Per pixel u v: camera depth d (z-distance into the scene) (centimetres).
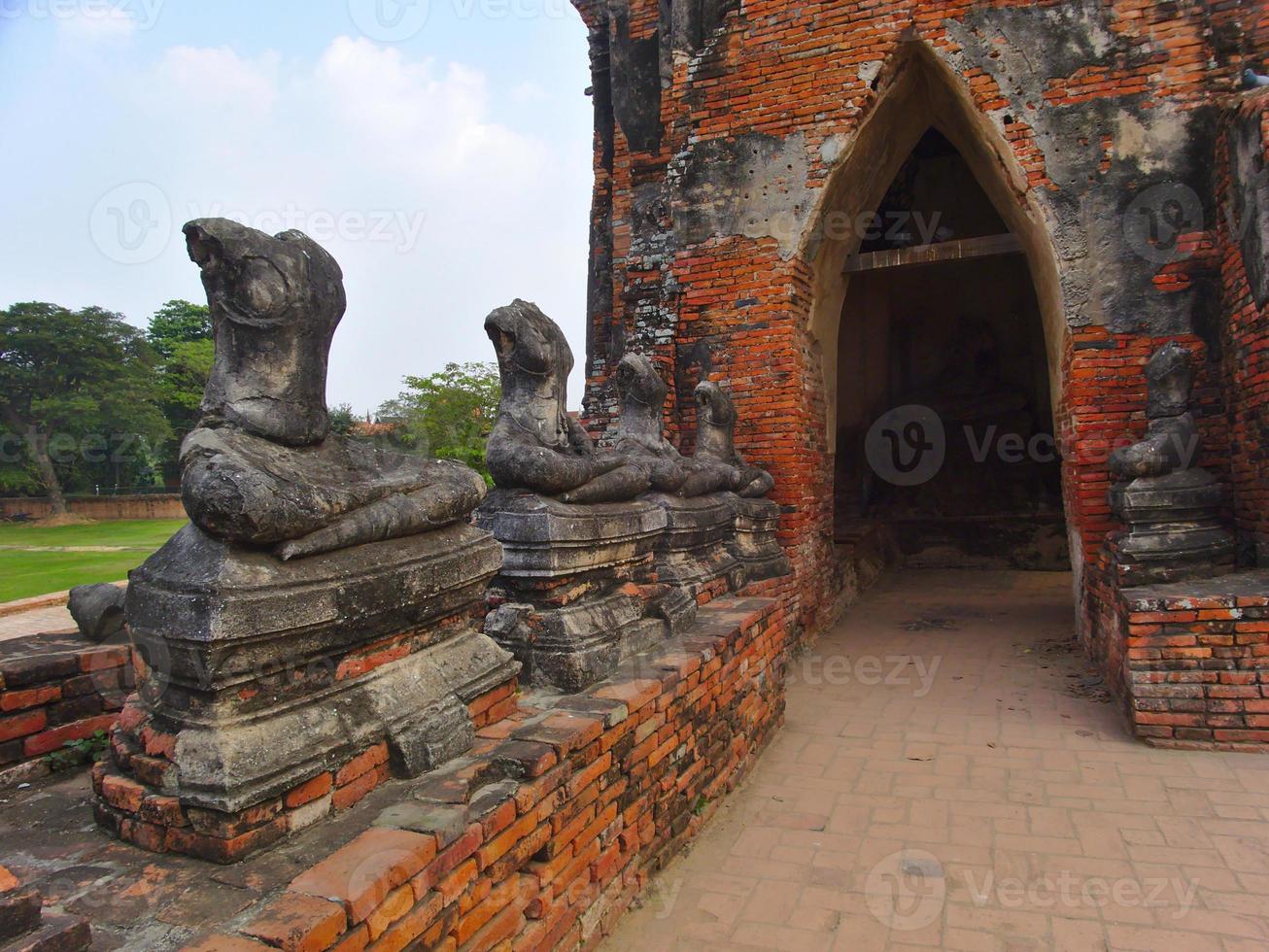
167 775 229
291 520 239
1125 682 527
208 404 270
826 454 885
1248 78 659
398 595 274
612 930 322
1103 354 686
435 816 239
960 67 731
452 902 233
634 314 877
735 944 314
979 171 839
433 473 309
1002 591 1055
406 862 215
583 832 304
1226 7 668
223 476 231
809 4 786
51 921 180
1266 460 570
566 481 387
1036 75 711
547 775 283
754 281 805
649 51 943
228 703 230
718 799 433
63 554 1292
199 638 218
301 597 239
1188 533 557
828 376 898
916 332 1304
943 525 1241
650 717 362
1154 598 503
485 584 326
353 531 263
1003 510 1223
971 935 317
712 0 839
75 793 287
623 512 429
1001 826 404
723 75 820
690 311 829
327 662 258
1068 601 966
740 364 808
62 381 2005
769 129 803
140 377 2089
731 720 459
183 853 225
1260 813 405
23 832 247
